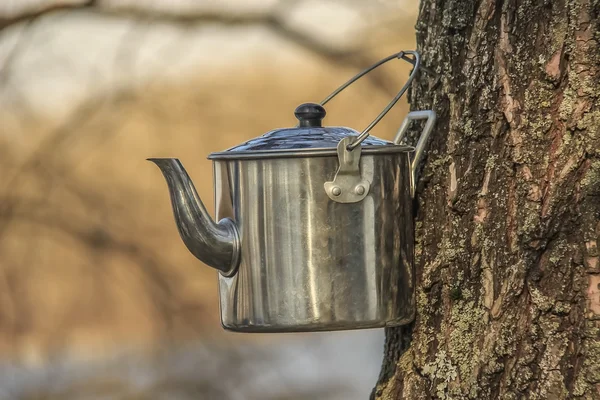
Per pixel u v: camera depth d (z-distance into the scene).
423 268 4.17
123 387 11.88
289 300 3.74
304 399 12.63
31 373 11.43
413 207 4.24
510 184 3.95
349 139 3.67
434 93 4.26
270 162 3.73
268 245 3.76
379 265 3.80
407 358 4.21
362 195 3.73
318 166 3.70
